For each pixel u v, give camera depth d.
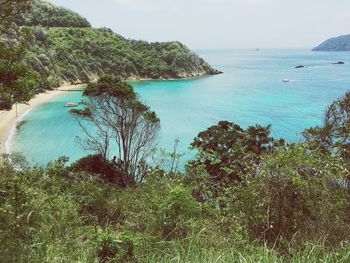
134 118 33.66
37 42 123.44
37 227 5.45
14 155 25.38
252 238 4.71
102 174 27.64
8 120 63.69
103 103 34.41
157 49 163.50
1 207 5.33
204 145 21.97
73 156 45.22
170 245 4.64
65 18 175.38
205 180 8.23
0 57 8.88
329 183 4.93
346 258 3.63
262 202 4.77
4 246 4.58
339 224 4.55
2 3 7.05
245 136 21.50
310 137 10.09
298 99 94.75
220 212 5.97
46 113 71.25
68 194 9.41
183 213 5.37
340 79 147.00
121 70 140.88
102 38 161.00
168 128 62.28
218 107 83.88
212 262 3.79
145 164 28.88
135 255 4.55
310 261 3.68
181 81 140.88
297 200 4.73
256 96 101.44
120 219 7.98
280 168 4.86
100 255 4.64
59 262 4.43
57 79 109.81
